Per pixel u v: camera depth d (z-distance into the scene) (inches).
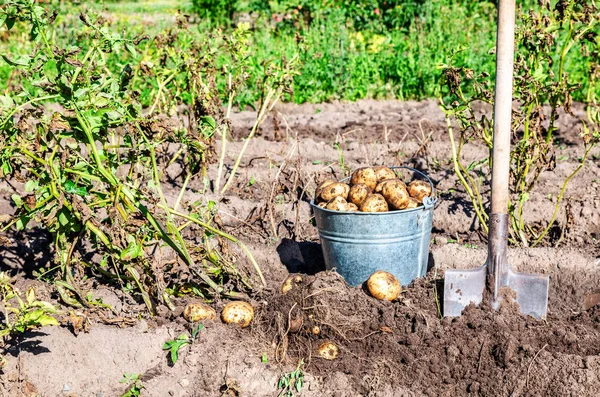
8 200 133.6
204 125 118.5
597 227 126.0
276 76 139.1
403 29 255.9
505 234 104.3
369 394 97.7
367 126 180.4
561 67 117.4
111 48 105.7
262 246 121.6
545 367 97.6
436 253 118.7
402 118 188.7
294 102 217.9
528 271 116.1
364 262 108.6
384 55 230.4
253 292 109.3
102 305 105.7
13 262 118.0
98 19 109.7
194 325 103.5
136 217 103.2
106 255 105.7
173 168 146.3
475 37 243.1
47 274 116.6
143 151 107.2
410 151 158.4
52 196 100.3
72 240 106.5
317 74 221.6
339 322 103.4
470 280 105.3
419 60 222.7
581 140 164.9
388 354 101.3
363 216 106.7
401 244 108.2
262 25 285.7
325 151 158.1
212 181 143.1
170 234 106.3
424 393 98.0
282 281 115.0
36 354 100.8
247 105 213.2
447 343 101.3
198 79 132.4
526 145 117.1
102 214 128.6
